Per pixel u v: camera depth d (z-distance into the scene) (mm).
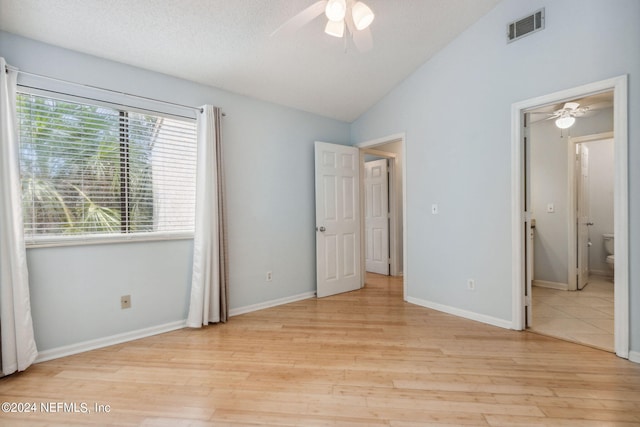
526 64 2643
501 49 2803
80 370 2143
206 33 2512
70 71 2398
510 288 2799
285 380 1989
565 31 2418
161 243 2863
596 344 2471
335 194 4117
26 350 2125
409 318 3148
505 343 2516
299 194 3904
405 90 3682
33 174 2291
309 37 2775
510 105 2754
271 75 3174
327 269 4027
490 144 2902
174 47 2580
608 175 4816
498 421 1573
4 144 2053
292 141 3832
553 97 2484
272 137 3639
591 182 4945
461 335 2689
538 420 1578
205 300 2961
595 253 4949
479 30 2957
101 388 1914
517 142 2715
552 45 2490
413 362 2213
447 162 3268
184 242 3002
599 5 2256
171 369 2148
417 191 3580
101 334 2537
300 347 2492
